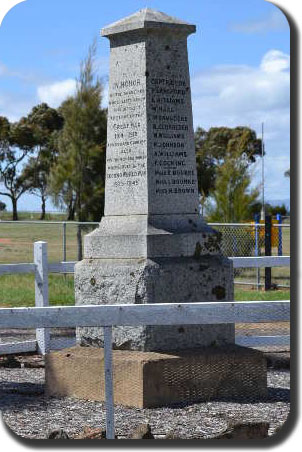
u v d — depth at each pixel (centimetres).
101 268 906
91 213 2845
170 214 916
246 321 733
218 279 916
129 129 921
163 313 700
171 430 734
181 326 887
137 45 917
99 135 2841
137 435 684
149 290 868
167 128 920
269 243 1888
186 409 815
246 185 2870
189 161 937
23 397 888
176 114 929
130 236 894
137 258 888
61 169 2825
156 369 827
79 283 924
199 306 716
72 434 724
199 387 852
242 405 830
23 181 5341
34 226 4497
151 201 902
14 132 5291
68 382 881
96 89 2814
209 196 2914
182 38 938
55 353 895
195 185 941
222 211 2864
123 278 885
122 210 923
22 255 2984
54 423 766
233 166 2891
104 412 806
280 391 903
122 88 930
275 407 822
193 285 898
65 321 682
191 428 743
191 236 910
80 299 923
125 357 843
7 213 5238
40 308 683
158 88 916
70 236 4034
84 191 2827
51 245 3547
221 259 930
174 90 929
